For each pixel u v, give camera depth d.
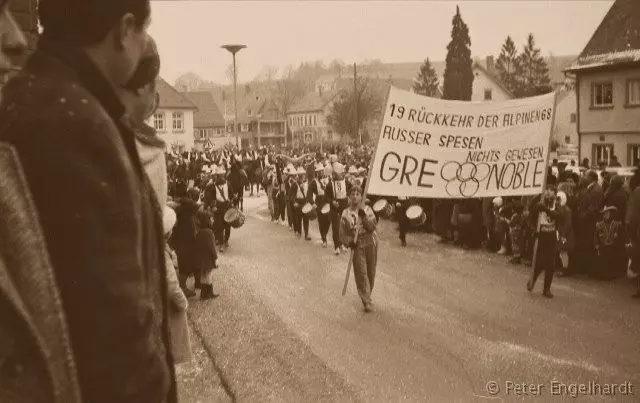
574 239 12.59
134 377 1.01
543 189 11.34
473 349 8.05
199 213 11.59
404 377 7.06
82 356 0.98
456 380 6.97
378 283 12.20
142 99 1.67
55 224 0.97
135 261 1.03
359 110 77.00
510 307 10.21
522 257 14.12
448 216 16.97
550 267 10.86
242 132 114.06
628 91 32.59
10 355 0.97
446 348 8.12
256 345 8.31
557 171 19.36
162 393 1.07
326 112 109.31
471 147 11.39
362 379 7.00
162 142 1.69
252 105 116.44
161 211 1.22
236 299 11.20
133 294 1.01
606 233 12.17
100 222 0.99
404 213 16.64
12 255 0.96
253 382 6.88
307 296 11.38
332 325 9.35
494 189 11.44
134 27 1.17
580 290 11.38
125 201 1.02
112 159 1.02
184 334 1.95
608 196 12.36
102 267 0.98
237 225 16.70
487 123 11.38
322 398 6.43
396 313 9.96
